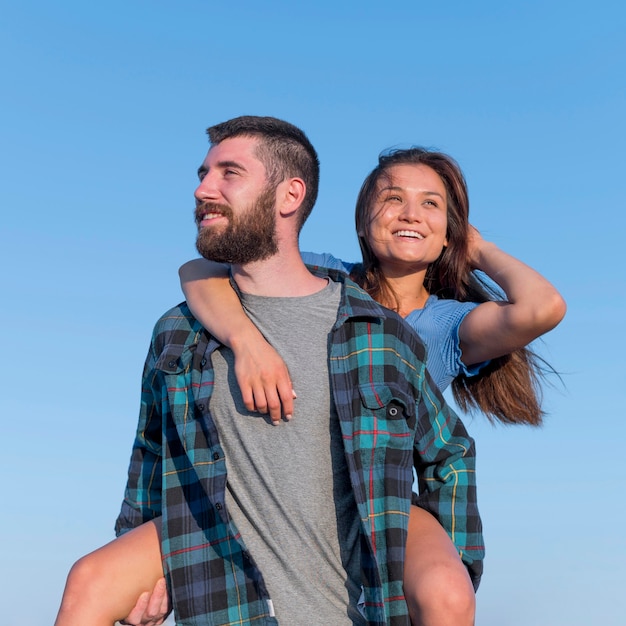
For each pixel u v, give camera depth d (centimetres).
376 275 461
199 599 319
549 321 425
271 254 343
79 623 310
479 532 337
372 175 465
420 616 298
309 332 336
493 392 462
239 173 340
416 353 342
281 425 320
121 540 331
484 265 467
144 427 360
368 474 318
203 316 340
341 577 313
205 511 327
